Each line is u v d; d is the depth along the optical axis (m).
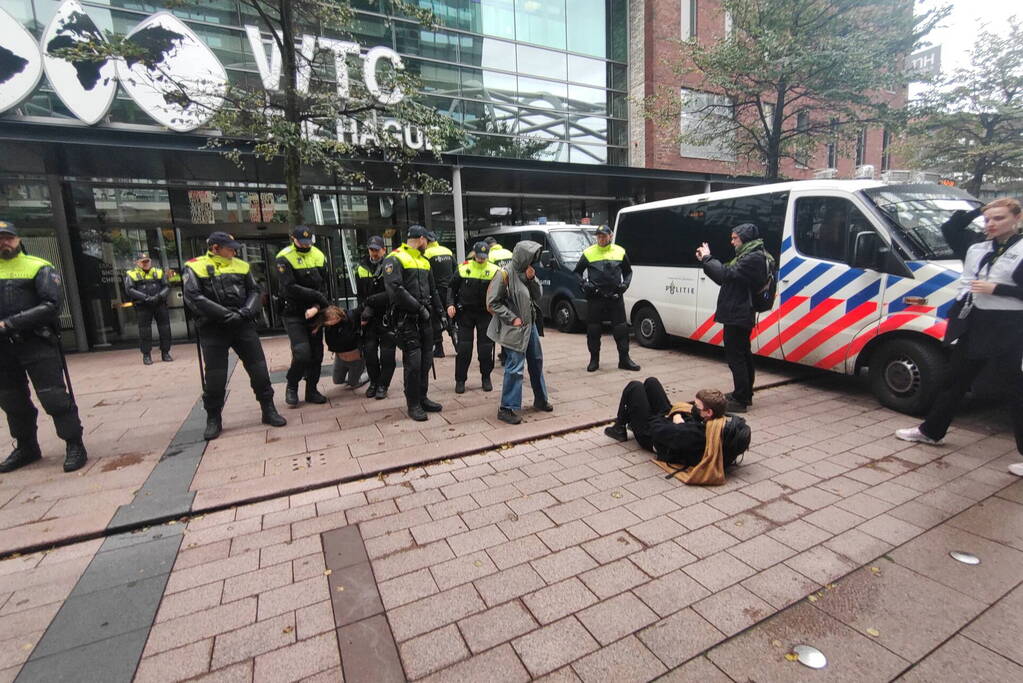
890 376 5.17
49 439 4.91
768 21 10.18
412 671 2.09
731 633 2.26
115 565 2.92
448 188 10.05
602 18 16.05
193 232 11.03
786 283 6.08
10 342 3.96
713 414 3.72
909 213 5.25
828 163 19.30
